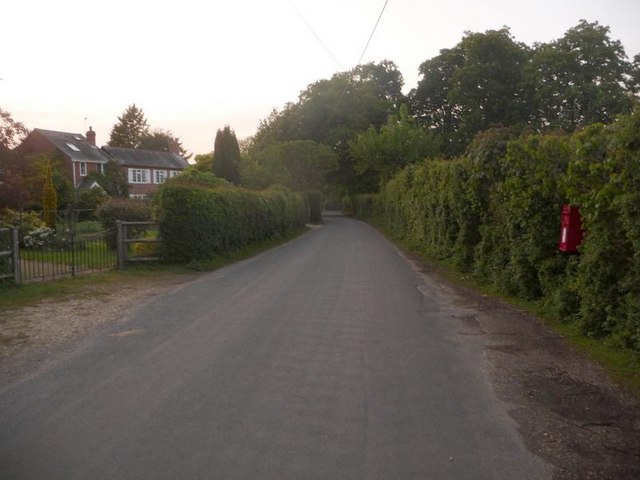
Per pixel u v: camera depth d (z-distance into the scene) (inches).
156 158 2527.1
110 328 331.9
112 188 1855.3
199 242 633.0
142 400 213.2
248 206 872.9
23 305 396.8
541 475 159.0
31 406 207.8
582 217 301.3
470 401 215.0
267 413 200.8
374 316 365.7
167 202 623.2
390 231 1296.8
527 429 189.9
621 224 267.9
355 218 2556.6
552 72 1465.3
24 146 911.7
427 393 223.1
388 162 1653.5
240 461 164.9
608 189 260.7
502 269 451.2
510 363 263.7
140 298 433.1
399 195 1114.7
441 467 163.0
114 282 511.8
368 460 166.6
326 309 386.9
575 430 189.6
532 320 354.3
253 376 241.6
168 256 624.7
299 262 693.9
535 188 356.5
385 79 2541.8
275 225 1106.7
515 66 1636.3
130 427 188.4
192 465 162.2
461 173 558.6
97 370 250.7
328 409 205.3
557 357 273.3
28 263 582.2
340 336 311.9
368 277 549.3
